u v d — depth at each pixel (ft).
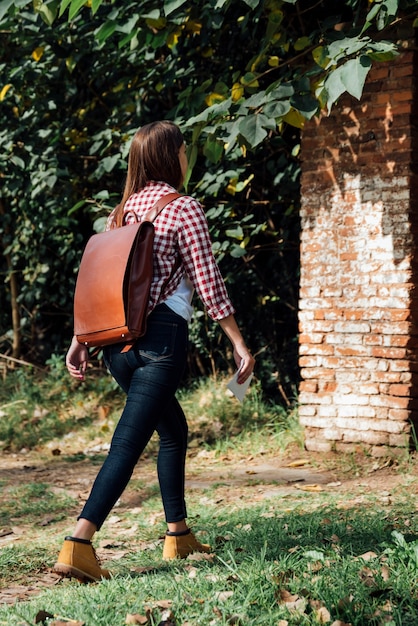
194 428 25.88
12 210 33.01
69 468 23.40
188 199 12.01
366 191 21.56
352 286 21.80
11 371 34.27
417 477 19.49
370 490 18.44
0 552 14.07
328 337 22.18
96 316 11.59
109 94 29.55
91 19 25.09
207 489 19.10
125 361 11.77
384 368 21.31
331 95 16.17
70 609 9.78
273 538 13.37
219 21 21.30
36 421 29.14
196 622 9.23
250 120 17.65
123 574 11.78
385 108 21.21
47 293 33.45
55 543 14.89
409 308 20.95
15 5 19.22
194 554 12.49
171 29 21.42
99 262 11.65
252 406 26.37
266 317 28.66
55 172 26.78
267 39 19.97
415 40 20.98
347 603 9.43
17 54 28.27
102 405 29.58
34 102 27.50
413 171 21.07
